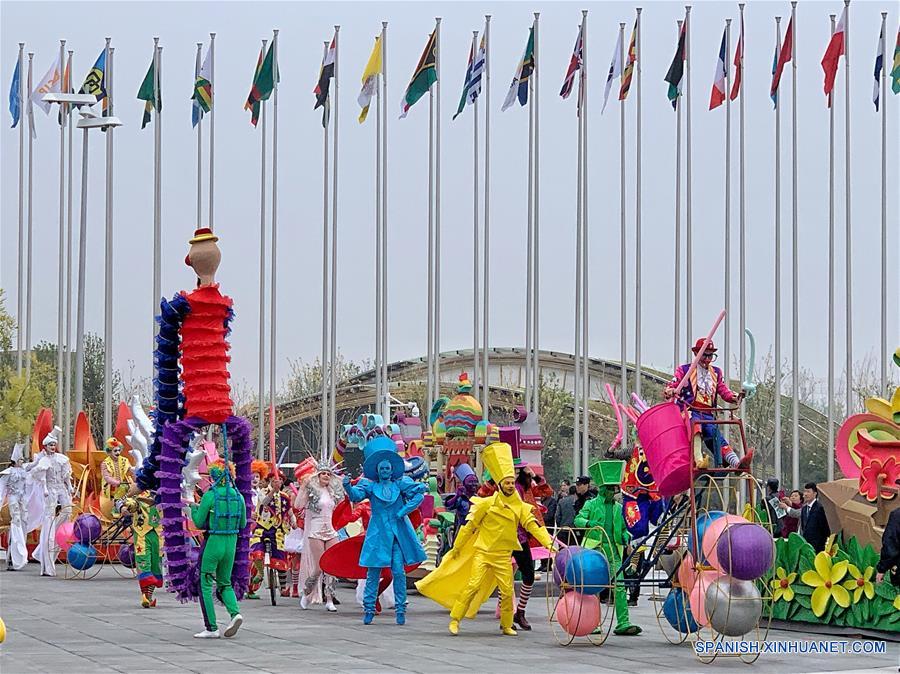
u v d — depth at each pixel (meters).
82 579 27.92
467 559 18.00
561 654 15.52
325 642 16.53
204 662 14.41
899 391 18.02
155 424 17.64
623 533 17.64
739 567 14.81
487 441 22.19
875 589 17.28
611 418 56.31
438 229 38.84
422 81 38.28
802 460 59.25
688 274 37.59
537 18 37.84
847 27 36.09
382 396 38.44
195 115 41.25
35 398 45.69
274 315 40.12
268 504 22.34
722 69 37.00
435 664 14.41
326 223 39.75
